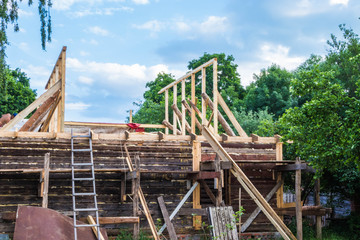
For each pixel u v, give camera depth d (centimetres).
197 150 1611
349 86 3091
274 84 4241
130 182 1527
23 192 1409
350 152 1359
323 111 1439
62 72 1575
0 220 1377
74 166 1464
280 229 1388
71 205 1455
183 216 1573
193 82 1881
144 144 1564
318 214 1669
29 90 4206
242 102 4250
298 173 1534
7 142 1408
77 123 2030
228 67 4578
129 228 1502
